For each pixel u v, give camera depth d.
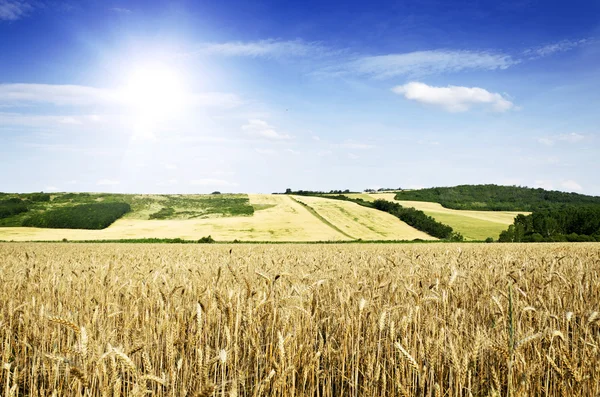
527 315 6.91
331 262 14.12
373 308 7.02
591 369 5.20
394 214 98.12
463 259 15.32
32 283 9.20
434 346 5.07
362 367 5.94
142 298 7.61
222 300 5.77
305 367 5.27
